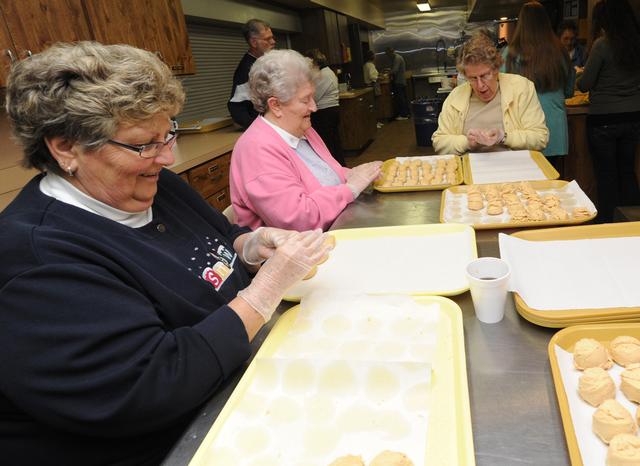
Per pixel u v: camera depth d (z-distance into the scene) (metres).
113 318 0.64
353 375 0.66
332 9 6.72
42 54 0.68
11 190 1.96
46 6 2.15
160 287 0.77
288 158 1.49
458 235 1.18
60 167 0.74
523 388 0.63
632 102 2.53
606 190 2.79
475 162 1.85
